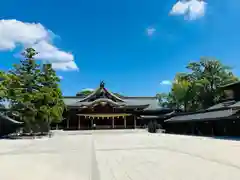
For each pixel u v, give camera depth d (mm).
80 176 8438
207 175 7984
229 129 31344
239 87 35406
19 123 41062
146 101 74250
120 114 68000
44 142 25500
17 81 35094
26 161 12062
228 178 7500
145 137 32594
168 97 66438
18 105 35125
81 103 67625
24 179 8039
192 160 11312
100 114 67625
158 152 14836
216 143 20719
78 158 12898
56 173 8984
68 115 66625
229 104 35438
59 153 15305
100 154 14266
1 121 37250
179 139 27109
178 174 8219
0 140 29484
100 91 70562
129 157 12742
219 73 53688
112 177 8008
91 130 60781
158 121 61344
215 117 31562
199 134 38719
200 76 55938
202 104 53031
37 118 37125
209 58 54750
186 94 54594
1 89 32000
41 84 38750
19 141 27453
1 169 9875
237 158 11766
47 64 39094
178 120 43438
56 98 39156
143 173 8500
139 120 68562
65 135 43562
